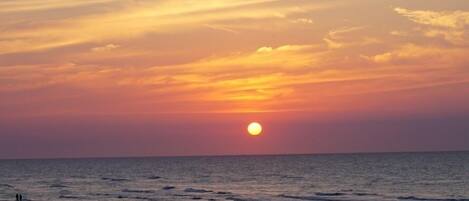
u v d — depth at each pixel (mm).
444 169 161000
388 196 89250
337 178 134875
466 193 92125
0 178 154500
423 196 88125
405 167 180500
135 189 107000
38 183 129500
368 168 181250
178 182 128125
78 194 96688
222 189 106250
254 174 159500
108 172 184125
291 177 142375
